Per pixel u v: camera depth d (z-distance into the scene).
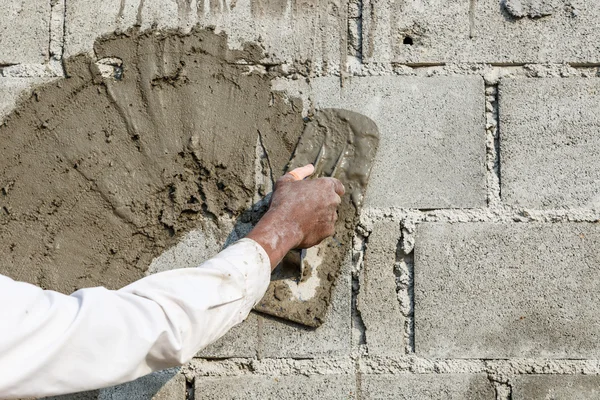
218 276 1.16
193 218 1.68
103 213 1.67
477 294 1.63
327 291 1.64
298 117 1.70
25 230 1.66
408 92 1.70
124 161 1.68
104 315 1.05
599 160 1.67
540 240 1.65
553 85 1.69
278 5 1.73
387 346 1.63
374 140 1.68
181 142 1.69
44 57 1.71
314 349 1.63
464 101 1.70
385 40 1.72
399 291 1.65
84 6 1.73
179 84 1.71
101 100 1.70
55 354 1.00
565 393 1.60
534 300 1.63
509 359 1.61
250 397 1.62
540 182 1.67
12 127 1.69
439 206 1.67
